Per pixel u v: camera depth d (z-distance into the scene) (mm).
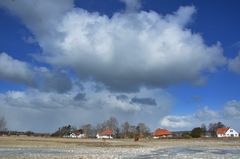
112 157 50438
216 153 62875
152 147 88625
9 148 73188
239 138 145125
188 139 152000
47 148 76000
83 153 59656
